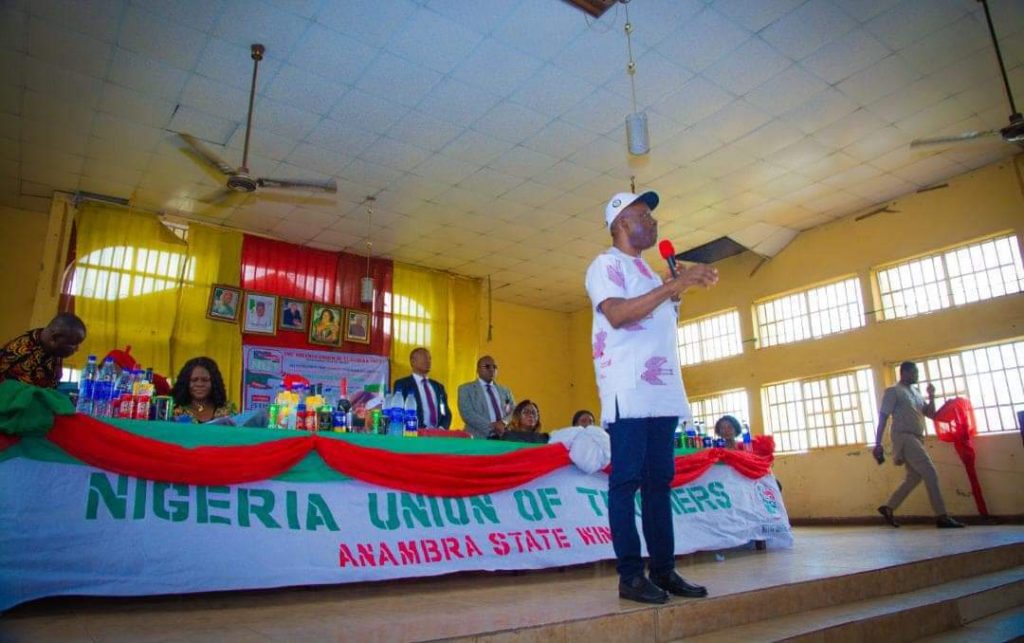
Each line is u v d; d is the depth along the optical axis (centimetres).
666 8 473
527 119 605
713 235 888
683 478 405
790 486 849
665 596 221
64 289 704
